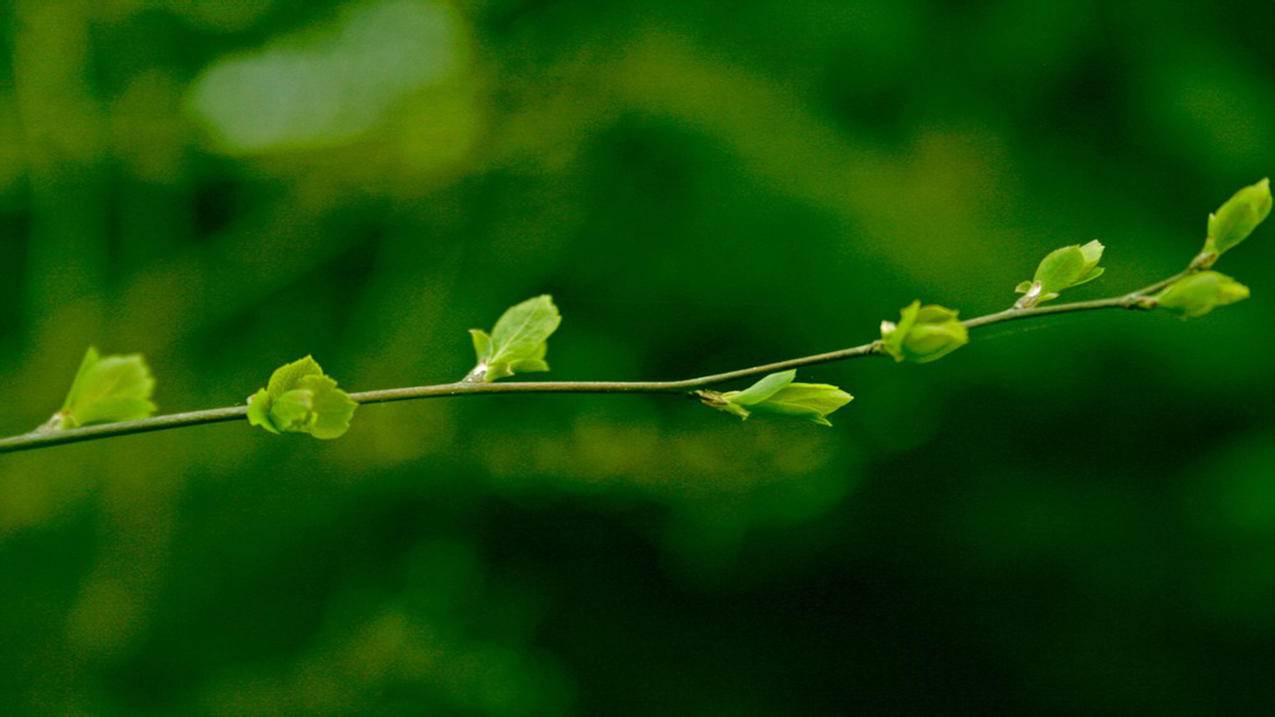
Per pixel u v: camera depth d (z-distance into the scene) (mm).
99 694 2379
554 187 2650
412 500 2641
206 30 2916
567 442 2494
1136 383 2525
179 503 2541
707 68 2643
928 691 2945
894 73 2721
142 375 857
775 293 2514
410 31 2902
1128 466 2646
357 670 2410
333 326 2883
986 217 2586
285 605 2568
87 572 2453
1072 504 2641
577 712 2758
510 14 2832
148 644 2453
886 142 2723
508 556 2746
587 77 2689
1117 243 2559
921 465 2629
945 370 2492
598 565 2799
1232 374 2502
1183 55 2648
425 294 2637
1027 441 2609
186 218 2844
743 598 2844
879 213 2492
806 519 2586
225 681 2410
